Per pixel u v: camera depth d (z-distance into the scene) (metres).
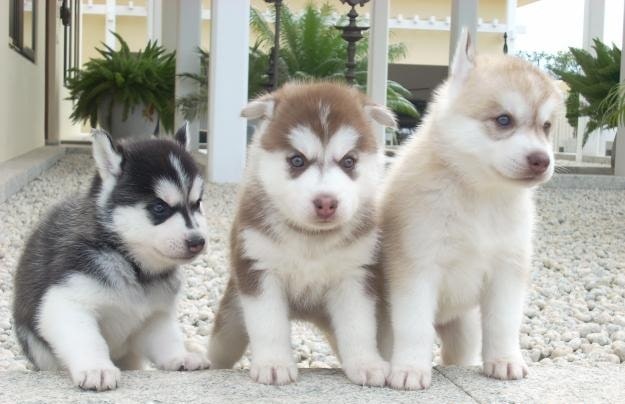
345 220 1.33
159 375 1.35
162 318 1.45
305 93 1.39
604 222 2.94
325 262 1.36
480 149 1.36
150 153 1.43
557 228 2.80
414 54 8.33
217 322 1.49
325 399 1.29
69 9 6.35
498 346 1.38
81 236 1.40
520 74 1.38
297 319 1.45
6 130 3.65
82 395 1.28
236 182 3.46
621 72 4.09
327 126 1.36
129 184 1.42
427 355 1.35
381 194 1.42
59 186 3.29
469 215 1.36
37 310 1.40
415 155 1.42
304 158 1.35
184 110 4.71
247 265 1.37
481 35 8.36
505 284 1.38
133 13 8.65
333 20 6.34
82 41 8.63
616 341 1.64
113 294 1.40
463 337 1.49
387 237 1.39
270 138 1.38
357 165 1.37
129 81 4.95
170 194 1.41
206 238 1.42
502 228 1.37
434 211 1.36
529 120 1.36
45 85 5.16
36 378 1.34
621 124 3.58
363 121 1.39
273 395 1.29
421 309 1.35
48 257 1.42
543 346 1.67
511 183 1.35
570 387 1.33
